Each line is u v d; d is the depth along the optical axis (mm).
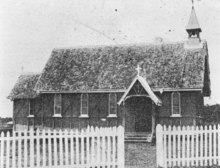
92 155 16000
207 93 42594
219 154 17250
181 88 35375
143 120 36438
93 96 38594
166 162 16531
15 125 43281
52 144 30219
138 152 24438
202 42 39281
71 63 41594
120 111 37438
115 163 16094
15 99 43719
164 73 37125
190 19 39438
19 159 15289
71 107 39094
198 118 36906
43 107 40094
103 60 40812
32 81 45625
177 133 16750
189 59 37688
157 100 34062
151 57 39281
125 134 35219
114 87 37594
